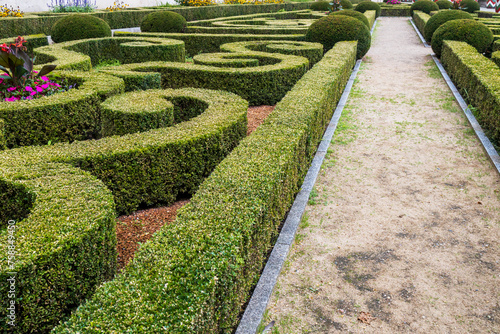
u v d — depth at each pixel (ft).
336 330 10.59
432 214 16.08
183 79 31.24
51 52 36.55
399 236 14.69
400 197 17.52
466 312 11.09
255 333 10.20
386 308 11.32
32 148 15.02
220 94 23.65
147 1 95.61
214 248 8.92
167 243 9.11
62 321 9.64
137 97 22.36
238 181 12.45
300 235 14.93
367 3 99.66
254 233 11.00
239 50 39.29
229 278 8.70
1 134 18.49
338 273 12.80
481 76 26.76
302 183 18.39
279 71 30.55
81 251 9.53
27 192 11.71
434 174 19.51
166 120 20.31
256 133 16.94
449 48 38.78
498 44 41.55
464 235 14.60
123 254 13.25
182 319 6.91
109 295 7.50
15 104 20.51
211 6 83.71
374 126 26.30
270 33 54.65
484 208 16.30
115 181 15.17
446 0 104.73
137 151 15.15
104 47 46.14
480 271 12.67
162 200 16.52
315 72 29.19
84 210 10.48
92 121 23.06
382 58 48.55
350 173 19.93
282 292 12.01
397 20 96.94
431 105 30.12
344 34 44.37
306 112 19.57
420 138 24.02
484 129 24.18
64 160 14.16
